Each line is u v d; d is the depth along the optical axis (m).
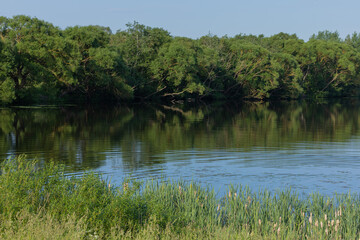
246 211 12.48
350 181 18.38
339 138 33.03
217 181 18.28
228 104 83.88
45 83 65.25
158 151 26.16
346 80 119.31
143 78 83.94
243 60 98.69
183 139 32.03
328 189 17.00
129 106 71.62
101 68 71.44
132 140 31.09
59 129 37.19
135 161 22.64
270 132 37.09
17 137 31.75
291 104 85.75
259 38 134.50
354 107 75.94
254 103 88.81
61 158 23.41
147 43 87.94
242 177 19.08
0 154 24.53
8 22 64.75
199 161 22.80
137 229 10.21
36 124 40.69
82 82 74.06
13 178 11.20
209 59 91.12
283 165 21.80
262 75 96.38
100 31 79.62
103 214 10.39
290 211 12.48
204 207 13.05
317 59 119.06
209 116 54.19
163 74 86.38
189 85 85.31
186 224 11.61
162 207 11.67
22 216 9.33
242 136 34.12
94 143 29.33
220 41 102.19
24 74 64.12
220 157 24.11
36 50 61.62
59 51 64.88
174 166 21.41
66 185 11.56
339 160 23.16
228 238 10.45
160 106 73.62
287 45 119.69
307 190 16.81
